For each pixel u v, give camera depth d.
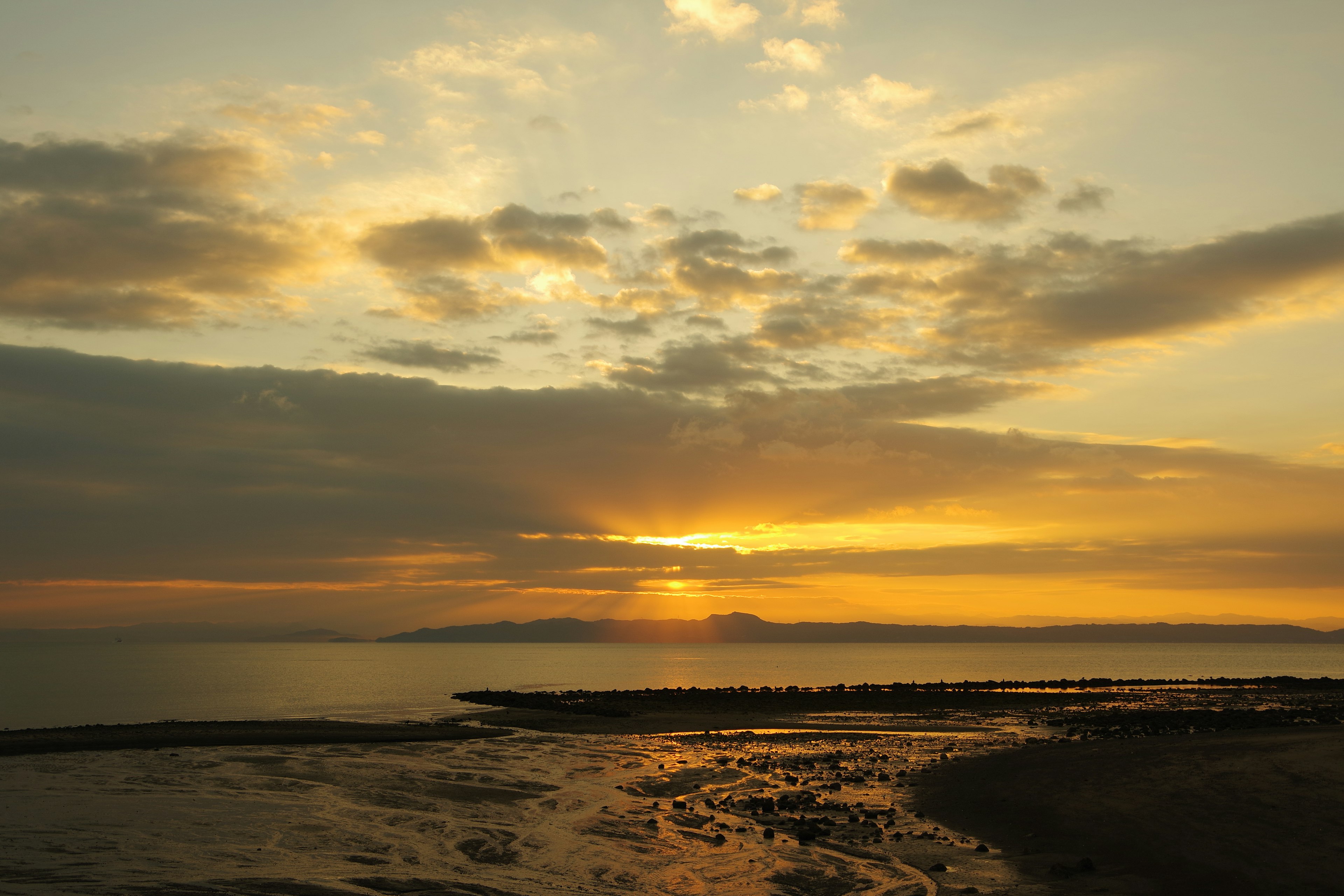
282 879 15.86
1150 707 63.31
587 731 47.16
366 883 15.75
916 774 30.02
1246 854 16.14
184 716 63.69
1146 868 16.09
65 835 19.11
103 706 74.00
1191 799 21.08
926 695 75.62
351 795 25.14
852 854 18.39
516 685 110.69
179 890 14.89
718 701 71.75
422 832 20.59
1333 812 18.50
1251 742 29.09
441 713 62.50
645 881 16.36
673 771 31.34
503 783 28.22
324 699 81.69
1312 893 13.80
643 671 160.12
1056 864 16.66
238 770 29.17
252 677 131.50
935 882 16.08
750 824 21.83
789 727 49.38
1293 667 184.62
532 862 17.83
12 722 61.25
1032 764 29.33
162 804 23.12
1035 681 98.81
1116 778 24.75
